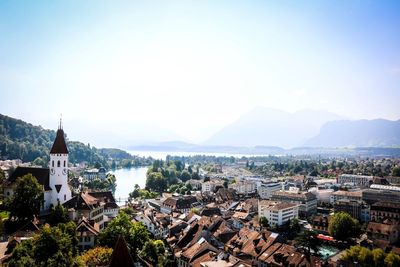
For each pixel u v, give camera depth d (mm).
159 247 145250
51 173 157875
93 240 123938
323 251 186125
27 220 134250
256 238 157625
